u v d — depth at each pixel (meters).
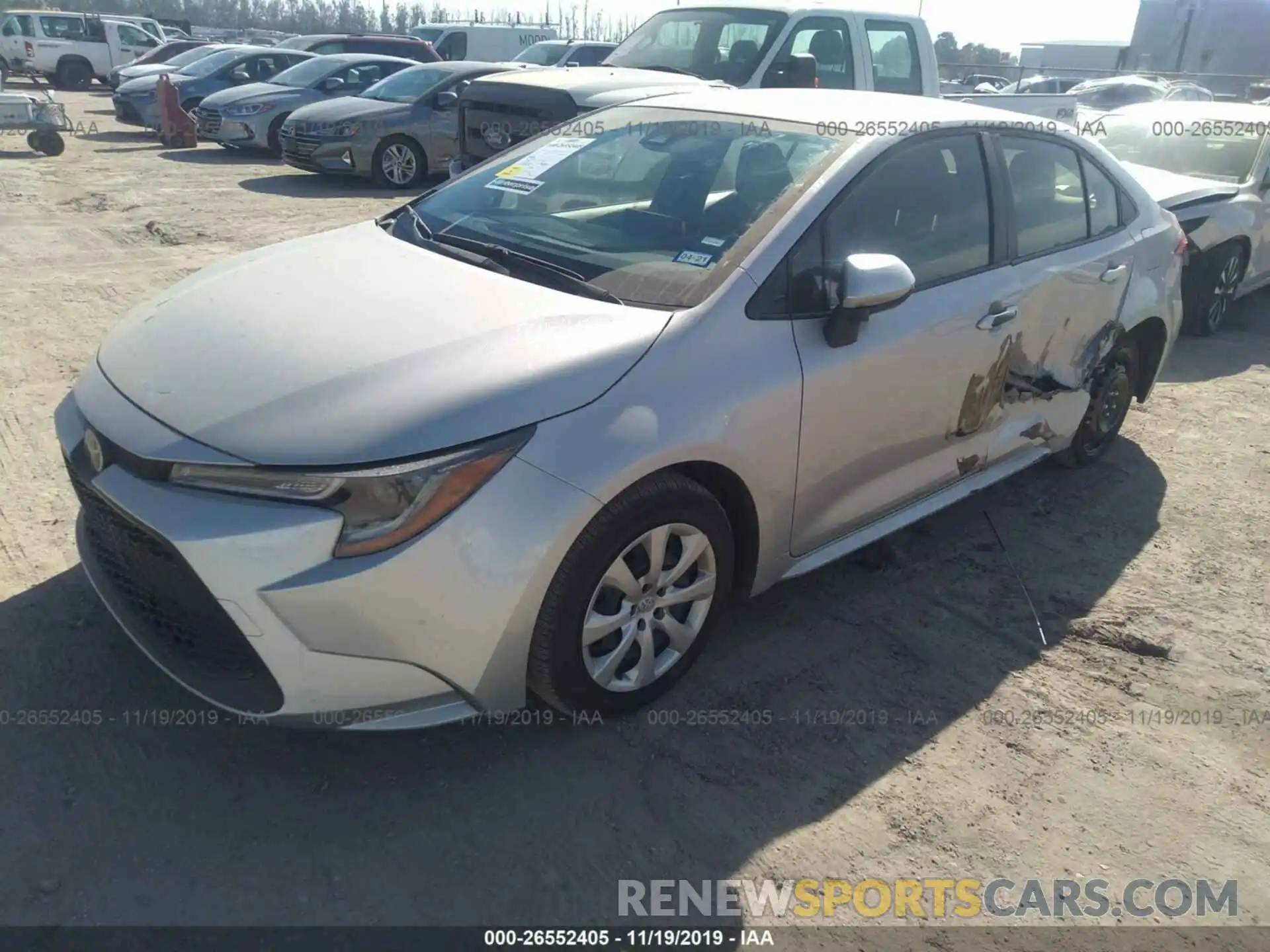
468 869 2.36
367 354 2.52
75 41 27.75
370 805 2.52
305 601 2.21
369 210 10.43
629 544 2.58
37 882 2.24
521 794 2.59
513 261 3.09
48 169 12.23
